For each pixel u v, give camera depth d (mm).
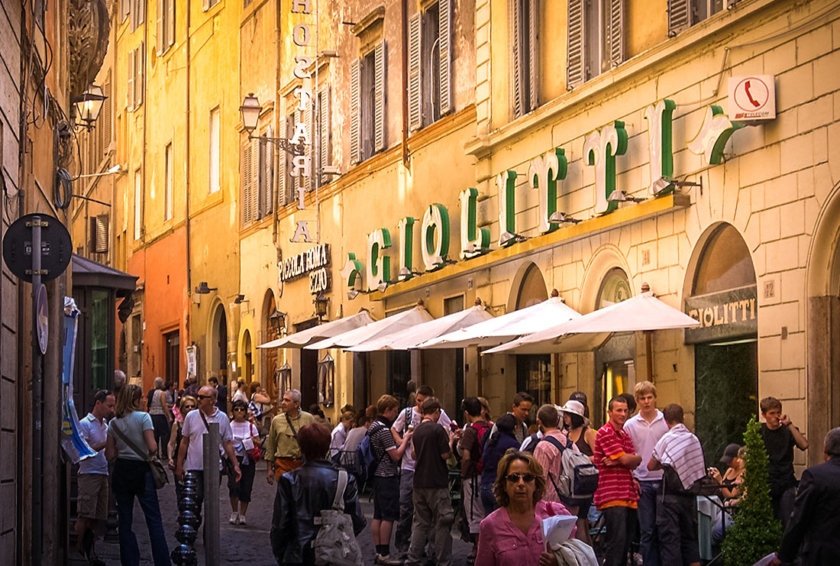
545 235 22422
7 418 12172
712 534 14961
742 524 13086
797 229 15914
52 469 15367
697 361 18312
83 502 16375
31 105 14875
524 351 21172
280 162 40281
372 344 25484
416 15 29812
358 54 33750
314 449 9586
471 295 26438
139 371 57094
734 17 17031
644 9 19844
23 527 13648
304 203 37438
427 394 18156
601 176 20172
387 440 17109
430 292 28531
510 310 24484
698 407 18219
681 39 18312
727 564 13164
